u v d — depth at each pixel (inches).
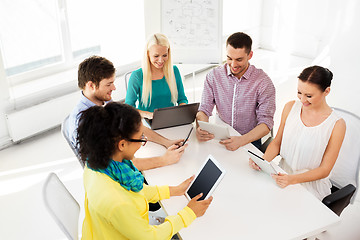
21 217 108.7
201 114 104.0
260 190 73.6
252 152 79.8
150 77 107.0
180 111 93.7
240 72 98.3
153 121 93.7
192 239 61.7
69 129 82.7
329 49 180.9
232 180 76.7
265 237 62.2
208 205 65.9
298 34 233.5
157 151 87.7
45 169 129.6
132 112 52.0
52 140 147.8
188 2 146.3
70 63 166.9
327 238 98.3
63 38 159.2
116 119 50.6
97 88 82.4
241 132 106.4
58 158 136.2
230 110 104.0
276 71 212.8
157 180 77.2
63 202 67.4
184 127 99.3
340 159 85.7
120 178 55.0
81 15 162.4
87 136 50.6
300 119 82.1
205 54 152.6
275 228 64.1
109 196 52.7
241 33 91.7
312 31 225.6
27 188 120.3
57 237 101.5
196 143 91.1
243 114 102.9
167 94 110.7
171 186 71.6
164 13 148.7
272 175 75.2
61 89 155.9
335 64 177.6
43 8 149.6
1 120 139.0
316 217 66.7
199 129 92.4
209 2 145.2
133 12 173.3
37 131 147.6
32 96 146.2
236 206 69.2
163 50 101.0
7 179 124.6
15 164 132.8
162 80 109.7
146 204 60.2
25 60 151.7
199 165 82.0
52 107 149.3
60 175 126.4
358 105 163.3
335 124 77.7
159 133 95.7
